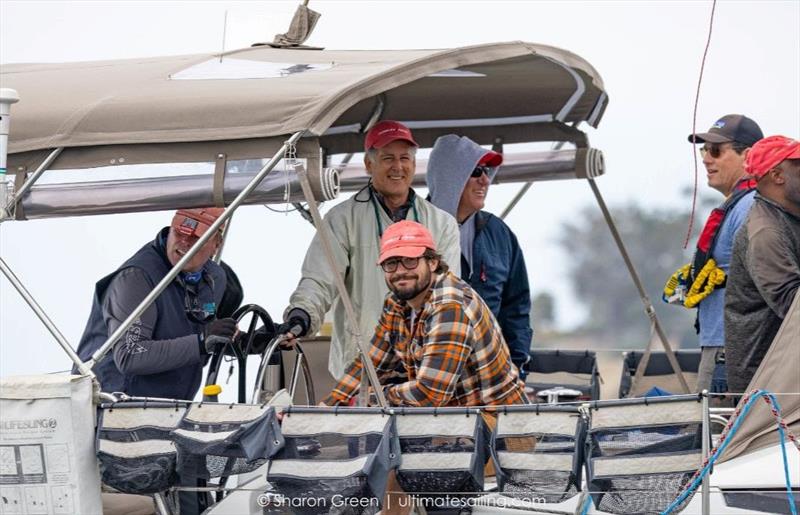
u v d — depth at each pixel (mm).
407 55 16109
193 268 16016
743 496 13258
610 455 12461
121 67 16922
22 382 13219
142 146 14156
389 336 14438
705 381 16812
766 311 14406
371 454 12547
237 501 14680
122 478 13320
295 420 12953
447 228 16719
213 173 13805
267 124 13586
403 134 16469
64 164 14422
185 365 15805
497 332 13859
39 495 13203
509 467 12680
